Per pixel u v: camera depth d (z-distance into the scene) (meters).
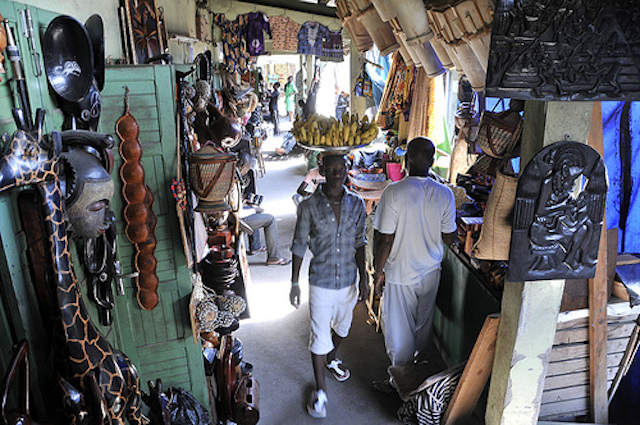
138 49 2.98
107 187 1.58
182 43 4.79
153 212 2.24
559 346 2.49
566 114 1.86
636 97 1.71
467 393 2.62
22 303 1.44
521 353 2.27
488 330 2.38
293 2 7.27
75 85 1.69
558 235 2.01
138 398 1.83
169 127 2.18
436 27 1.92
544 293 2.16
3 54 1.37
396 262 2.98
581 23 1.59
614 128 2.47
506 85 1.65
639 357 2.61
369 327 3.97
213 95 3.61
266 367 3.47
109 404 1.59
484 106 3.35
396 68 4.96
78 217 1.55
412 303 3.07
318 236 2.81
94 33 1.79
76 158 1.53
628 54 1.65
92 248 1.84
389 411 3.03
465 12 1.71
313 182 4.66
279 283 4.85
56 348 1.50
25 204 1.44
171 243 2.34
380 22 2.45
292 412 3.02
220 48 7.86
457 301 3.27
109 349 1.63
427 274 3.00
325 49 7.74
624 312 2.45
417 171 2.91
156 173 2.23
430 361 3.23
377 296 4.03
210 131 3.00
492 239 2.23
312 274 2.88
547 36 1.60
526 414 2.42
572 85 1.67
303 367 3.47
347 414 3.00
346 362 3.53
